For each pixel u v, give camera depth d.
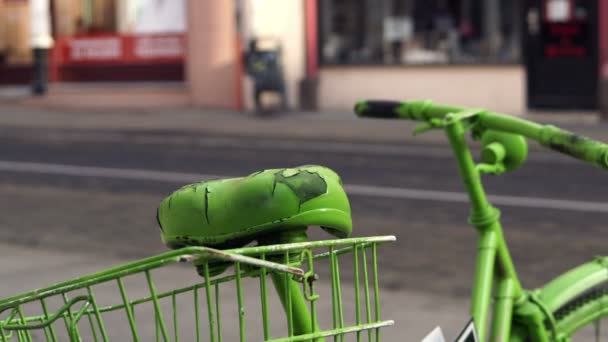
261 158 13.92
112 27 23.78
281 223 1.59
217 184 1.65
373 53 20.56
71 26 24.19
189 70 22.00
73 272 6.86
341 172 12.43
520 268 7.28
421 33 20.17
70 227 8.88
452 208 9.84
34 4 23.09
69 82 23.97
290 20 20.66
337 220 1.64
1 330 1.71
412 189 11.05
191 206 1.63
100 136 16.94
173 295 1.73
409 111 2.72
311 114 20.05
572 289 2.73
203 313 4.94
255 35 20.47
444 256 7.60
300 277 1.60
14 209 9.85
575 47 18.81
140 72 23.22
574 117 18.70
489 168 2.56
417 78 20.09
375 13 20.50
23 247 7.89
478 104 19.61
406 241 8.18
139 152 14.64
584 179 11.68
